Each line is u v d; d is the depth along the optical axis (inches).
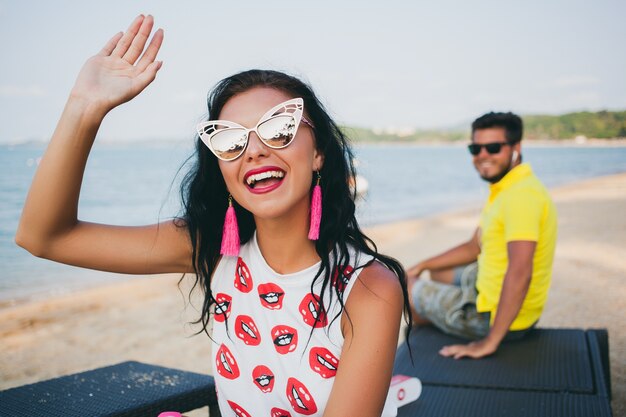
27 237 68.7
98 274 415.8
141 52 66.1
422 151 5054.1
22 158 2701.8
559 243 429.7
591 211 658.8
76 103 63.9
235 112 67.8
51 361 219.5
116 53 65.5
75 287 370.3
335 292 68.9
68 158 65.2
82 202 1077.1
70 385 97.9
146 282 377.4
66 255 71.1
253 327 72.3
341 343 68.7
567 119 5374.0
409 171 2113.7
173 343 236.8
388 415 87.6
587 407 107.3
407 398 109.6
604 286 287.4
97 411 87.1
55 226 68.2
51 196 66.2
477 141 158.4
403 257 420.5
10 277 410.6
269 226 70.1
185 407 94.3
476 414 106.5
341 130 74.5
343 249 69.1
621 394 154.7
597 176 1605.6
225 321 74.4
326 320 68.8
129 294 339.0
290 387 70.6
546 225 146.1
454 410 108.6
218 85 71.5
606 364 149.2
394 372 129.5
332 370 69.2
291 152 66.1
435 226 636.7
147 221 874.1
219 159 68.0
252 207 67.5
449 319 156.9
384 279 68.4
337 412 64.8
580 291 279.0
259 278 72.1
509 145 156.4
